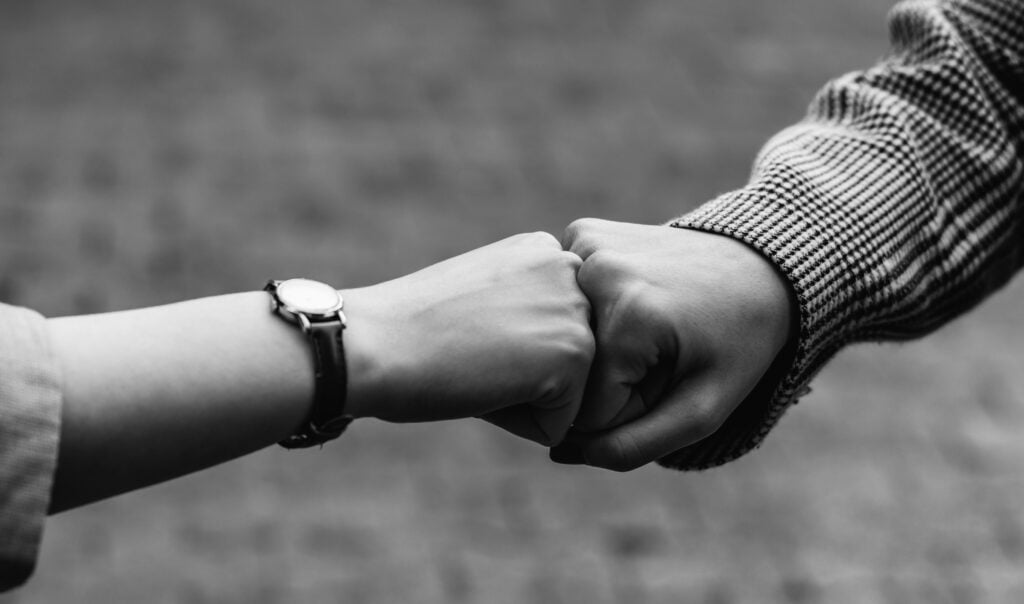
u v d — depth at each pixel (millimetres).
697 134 6074
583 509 3822
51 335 956
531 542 3670
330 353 1032
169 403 967
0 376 896
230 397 995
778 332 1202
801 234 1223
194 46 6363
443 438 4082
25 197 5082
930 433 4285
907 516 3895
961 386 4547
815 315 1202
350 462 3926
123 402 950
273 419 1019
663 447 1171
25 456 881
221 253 4871
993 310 5031
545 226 5254
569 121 6059
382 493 3805
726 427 1276
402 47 6574
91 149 5441
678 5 7395
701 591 3543
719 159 5887
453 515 3746
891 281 1269
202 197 5191
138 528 3582
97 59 6164
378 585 3449
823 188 1271
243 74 6156
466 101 6129
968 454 4199
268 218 5105
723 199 1269
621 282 1161
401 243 5039
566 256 1191
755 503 3904
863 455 4152
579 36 6906
